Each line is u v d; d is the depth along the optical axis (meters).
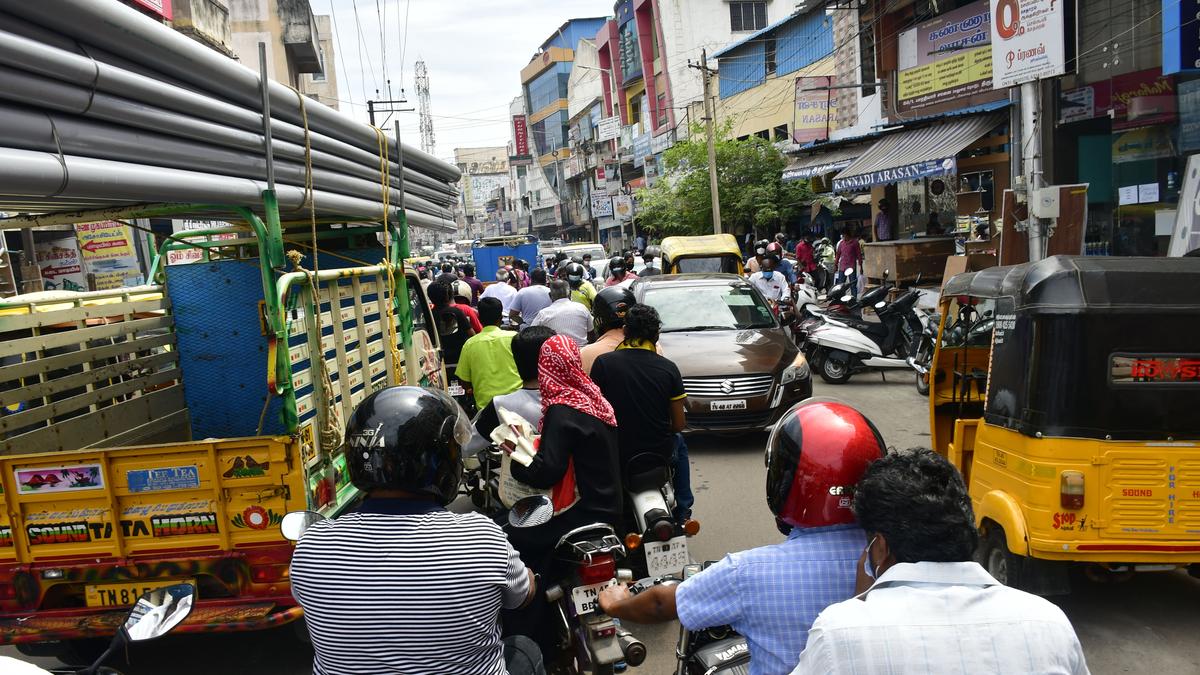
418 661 2.10
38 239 14.30
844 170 18.08
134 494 4.12
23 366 4.46
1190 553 4.00
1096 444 4.02
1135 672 3.95
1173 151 12.19
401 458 2.15
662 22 40.25
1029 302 4.20
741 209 28.17
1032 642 1.57
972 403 6.25
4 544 4.17
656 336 4.76
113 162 3.04
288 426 4.05
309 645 4.77
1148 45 12.24
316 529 2.17
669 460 4.72
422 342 6.83
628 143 47.75
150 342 5.31
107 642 4.71
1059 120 13.91
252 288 5.37
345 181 5.25
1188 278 4.02
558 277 13.08
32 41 2.62
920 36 17.14
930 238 17.30
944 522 1.67
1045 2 11.53
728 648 2.63
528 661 2.91
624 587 2.62
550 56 69.06
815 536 2.07
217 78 3.73
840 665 1.57
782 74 29.25
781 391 8.30
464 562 2.12
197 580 4.30
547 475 3.81
